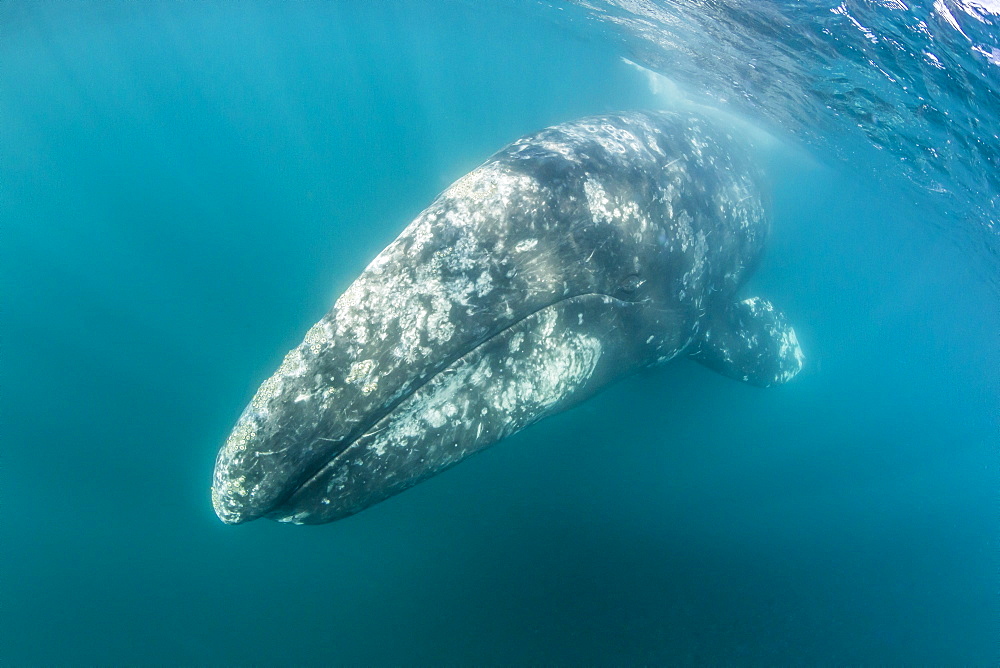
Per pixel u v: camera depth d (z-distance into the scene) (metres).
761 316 8.67
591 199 4.84
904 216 18.86
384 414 4.09
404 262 4.13
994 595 10.03
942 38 7.41
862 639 8.11
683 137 6.67
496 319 4.34
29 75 27.58
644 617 7.42
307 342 3.98
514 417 4.59
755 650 7.43
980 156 10.17
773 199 9.05
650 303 5.69
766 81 11.27
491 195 4.38
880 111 10.36
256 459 3.81
